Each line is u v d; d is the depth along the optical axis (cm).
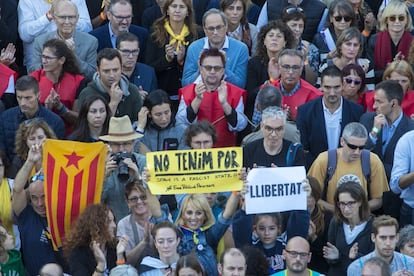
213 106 2205
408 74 2239
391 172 2088
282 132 2038
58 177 1944
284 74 2214
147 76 2300
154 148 2147
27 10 2384
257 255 1909
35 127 2044
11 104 2239
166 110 2138
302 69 2248
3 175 2009
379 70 2384
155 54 2355
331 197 2070
